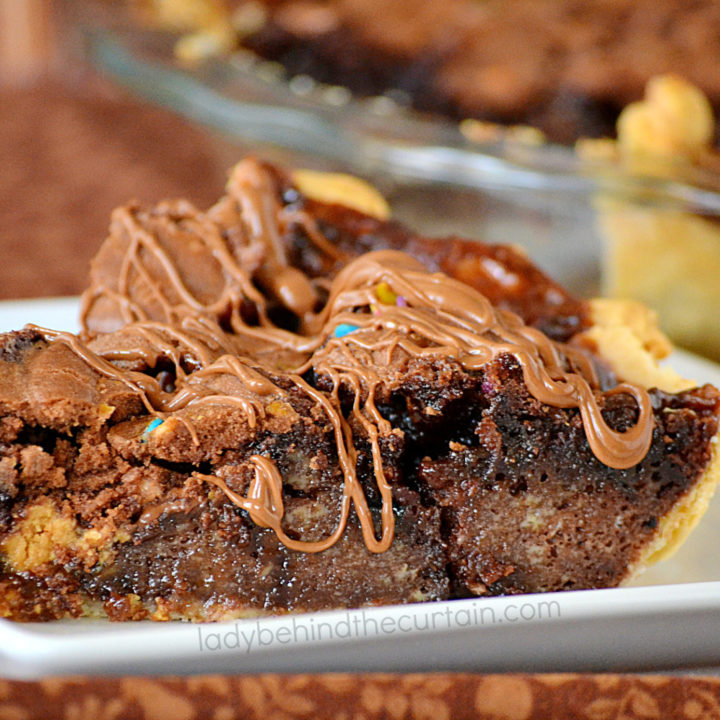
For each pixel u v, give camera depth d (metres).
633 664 0.34
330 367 0.34
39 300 0.48
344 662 0.33
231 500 0.34
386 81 0.63
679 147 0.52
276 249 0.38
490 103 0.58
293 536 0.34
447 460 0.35
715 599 0.33
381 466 0.34
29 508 0.33
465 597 0.35
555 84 0.58
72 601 0.34
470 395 0.34
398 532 0.34
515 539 0.35
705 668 0.34
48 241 0.54
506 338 0.35
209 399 0.34
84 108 0.73
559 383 0.34
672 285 0.49
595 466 0.35
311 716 0.31
